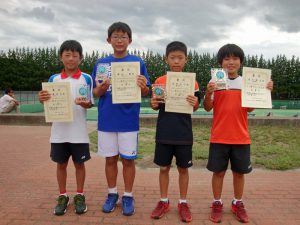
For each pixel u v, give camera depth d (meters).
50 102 3.63
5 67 57.78
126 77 3.62
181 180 3.72
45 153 6.99
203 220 3.57
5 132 10.20
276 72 65.06
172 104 3.58
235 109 3.56
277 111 24.97
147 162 6.08
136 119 3.75
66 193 4.02
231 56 3.61
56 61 70.88
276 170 5.70
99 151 3.83
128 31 3.70
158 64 68.62
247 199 4.21
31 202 4.01
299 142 8.12
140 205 3.97
